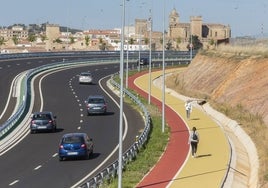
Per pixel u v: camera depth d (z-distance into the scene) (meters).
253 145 45.06
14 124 57.28
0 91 80.31
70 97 79.75
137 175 33.06
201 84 83.19
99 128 55.44
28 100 75.19
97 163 37.75
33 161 38.91
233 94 67.25
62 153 38.53
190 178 32.75
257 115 55.25
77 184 30.81
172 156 40.50
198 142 44.06
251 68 70.12
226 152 42.03
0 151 43.72
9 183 31.39
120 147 27.83
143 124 57.72
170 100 80.56
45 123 52.75
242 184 34.28
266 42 79.75
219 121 60.78
